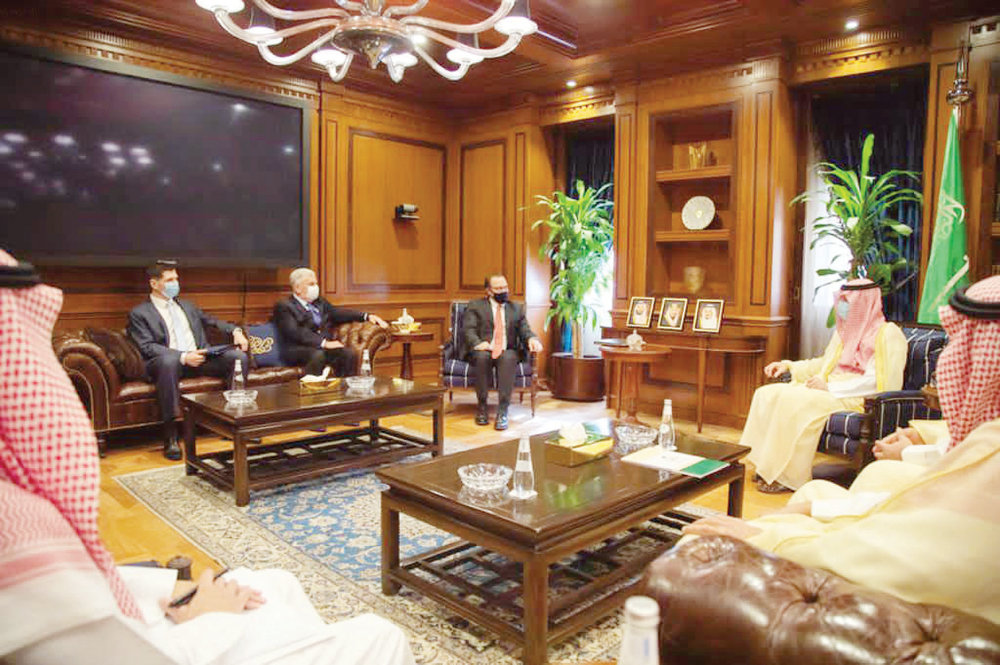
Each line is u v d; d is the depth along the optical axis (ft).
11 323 2.66
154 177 14.97
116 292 15.06
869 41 14.03
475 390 16.01
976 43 12.67
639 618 2.19
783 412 11.02
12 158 13.17
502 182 20.48
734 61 15.29
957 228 12.50
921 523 3.46
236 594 3.61
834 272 14.51
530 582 5.78
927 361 11.09
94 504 2.71
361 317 16.94
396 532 7.22
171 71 15.56
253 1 9.04
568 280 18.62
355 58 17.75
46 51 13.34
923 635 2.80
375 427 13.17
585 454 7.66
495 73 18.13
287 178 17.12
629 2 14.16
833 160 15.92
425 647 6.21
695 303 16.26
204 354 13.57
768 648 2.93
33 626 2.34
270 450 11.76
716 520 4.49
